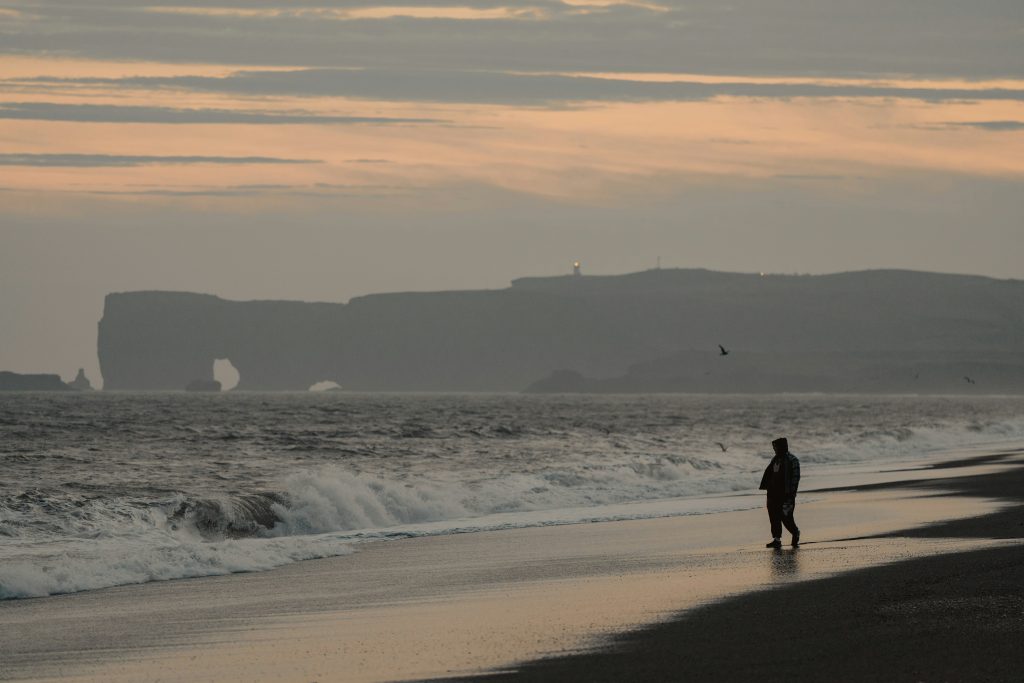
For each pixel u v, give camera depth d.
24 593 66.56
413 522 110.50
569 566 75.81
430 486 125.44
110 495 113.44
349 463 170.88
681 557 78.19
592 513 113.75
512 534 96.62
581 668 45.06
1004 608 54.16
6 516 90.50
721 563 73.81
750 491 138.12
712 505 119.75
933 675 42.16
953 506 107.44
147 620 58.91
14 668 48.38
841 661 44.72
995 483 135.25
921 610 54.09
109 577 71.31
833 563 71.06
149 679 46.09
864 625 51.19
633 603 59.47
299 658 49.22
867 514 101.94
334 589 68.38
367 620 57.88
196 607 62.66
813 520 98.75
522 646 49.78
